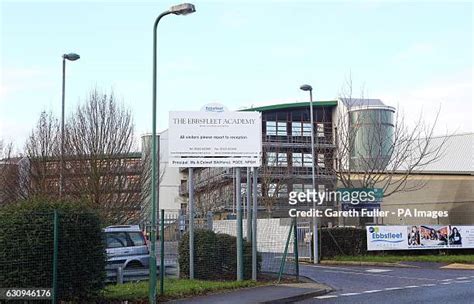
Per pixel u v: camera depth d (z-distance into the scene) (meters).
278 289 17.17
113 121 30.31
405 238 33.22
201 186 60.81
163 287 15.68
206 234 19.22
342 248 33.03
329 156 46.25
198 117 18.41
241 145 18.50
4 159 33.62
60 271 13.13
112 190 29.27
